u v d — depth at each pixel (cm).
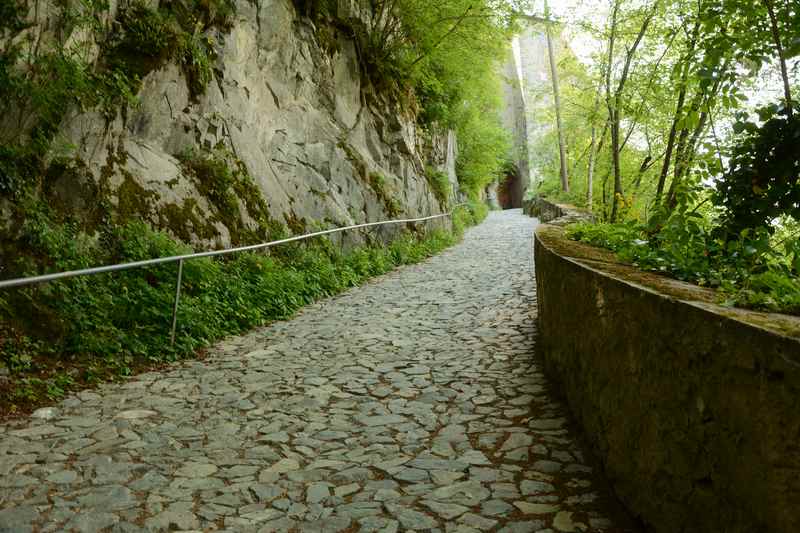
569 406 467
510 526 309
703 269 375
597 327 370
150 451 413
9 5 646
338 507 334
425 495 346
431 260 1550
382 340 725
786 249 366
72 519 319
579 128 2492
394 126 1891
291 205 1220
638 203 1523
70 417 480
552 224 987
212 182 1001
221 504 338
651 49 1352
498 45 1909
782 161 428
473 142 3412
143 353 636
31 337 583
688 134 842
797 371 175
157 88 913
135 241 772
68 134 746
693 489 241
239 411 495
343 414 485
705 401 229
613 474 339
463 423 459
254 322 814
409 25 1794
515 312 839
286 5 1312
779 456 184
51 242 662
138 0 906
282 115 1305
